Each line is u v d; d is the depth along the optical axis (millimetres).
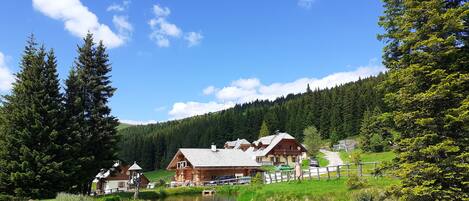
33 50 40531
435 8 19172
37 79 38531
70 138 38438
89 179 42594
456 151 17922
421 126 19188
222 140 133625
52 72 39906
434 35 18625
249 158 76375
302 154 96750
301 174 37469
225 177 68000
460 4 20266
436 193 17984
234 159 74250
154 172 128500
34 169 35625
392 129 21344
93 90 44500
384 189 23547
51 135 36750
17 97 37844
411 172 19141
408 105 19703
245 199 36281
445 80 18172
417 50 19312
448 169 17969
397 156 20375
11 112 37562
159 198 46406
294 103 147250
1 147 35875
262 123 133625
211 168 69625
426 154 18719
